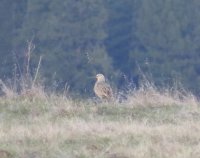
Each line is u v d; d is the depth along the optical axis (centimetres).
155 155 2706
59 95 3559
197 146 2770
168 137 2875
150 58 9469
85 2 9406
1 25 9531
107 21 9831
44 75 8181
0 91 3684
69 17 9319
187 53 9512
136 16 10038
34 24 9256
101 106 3378
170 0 9806
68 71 8388
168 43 9569
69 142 2836
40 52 8850
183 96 3512
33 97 3481
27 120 3200
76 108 3328
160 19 9738
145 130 2950
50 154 2733
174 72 7938
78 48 9069
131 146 2791
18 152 2733
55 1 9406
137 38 9844
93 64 8456
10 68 7800
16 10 9712
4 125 3100
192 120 3127
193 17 9800
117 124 3073
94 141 2839
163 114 3288
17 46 9062
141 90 3509
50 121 3167
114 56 9819
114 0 10162
